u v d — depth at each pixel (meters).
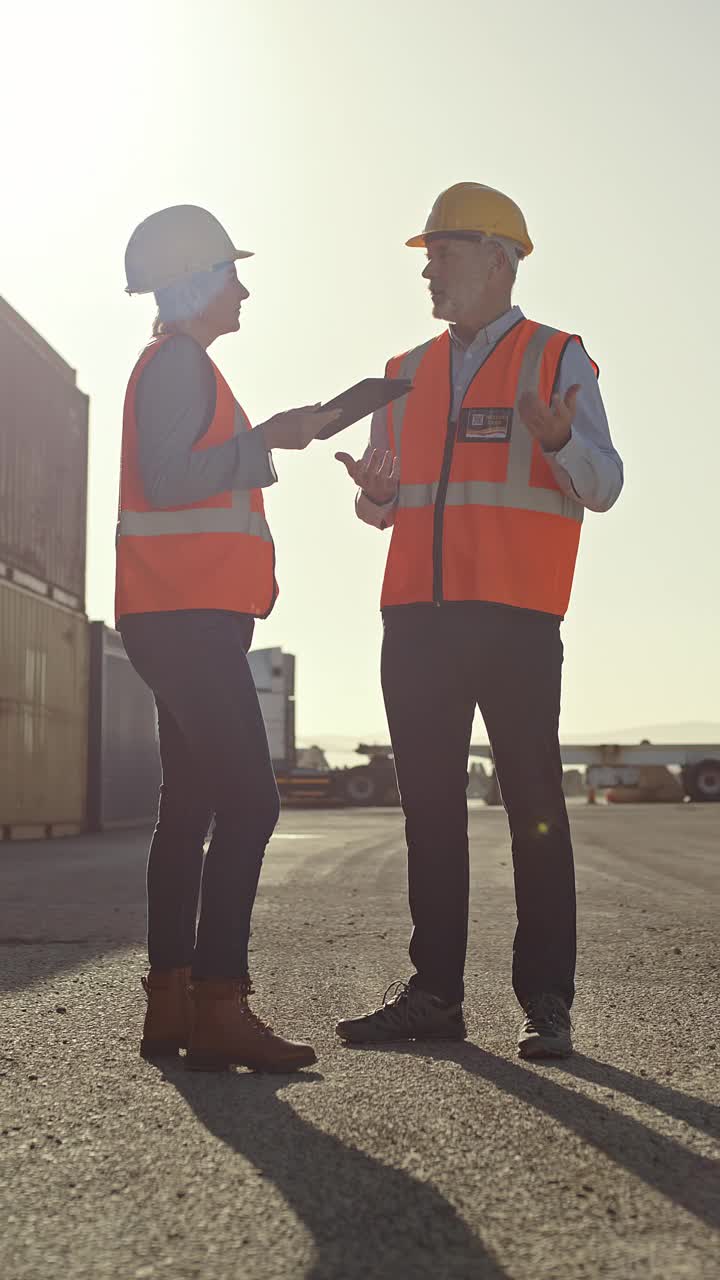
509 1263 1.86
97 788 19.06
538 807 3.55
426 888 3.61
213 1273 1.83
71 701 18.44
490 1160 2.35
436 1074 3.07
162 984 3.30
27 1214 2.08
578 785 42.62
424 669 3.70
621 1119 2.63
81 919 6.59
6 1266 1.86
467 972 4.70
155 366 3.22
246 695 3.23
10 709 16.03
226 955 3.13
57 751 17.83
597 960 5.00
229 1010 3.12
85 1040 3.48
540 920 3.50
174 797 3.38
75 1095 2.87
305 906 7.02
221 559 3.22
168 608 3.21
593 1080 3.00
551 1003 3.37
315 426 3.20
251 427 3.47
